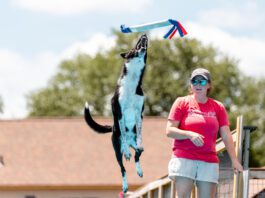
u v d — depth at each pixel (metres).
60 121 68.69
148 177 58.66
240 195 15.80
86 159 62.56
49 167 61.69
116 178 59.44
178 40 119.69
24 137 66.00
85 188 59.38
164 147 63.78
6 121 68.31
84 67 130.75
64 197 59.72
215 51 121.31
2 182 59.50
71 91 130.38
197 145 13.45
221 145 17.33
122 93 12.07
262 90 123.75
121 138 12.21
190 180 13.84
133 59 11.98
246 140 16.09
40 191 59.78
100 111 126.06
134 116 12.12
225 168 17.64
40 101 131.50
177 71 119.94
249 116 117.88
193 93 14.16
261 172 17.30
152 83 118.00
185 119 13.91
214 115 13.94
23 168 61.53
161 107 119.69
